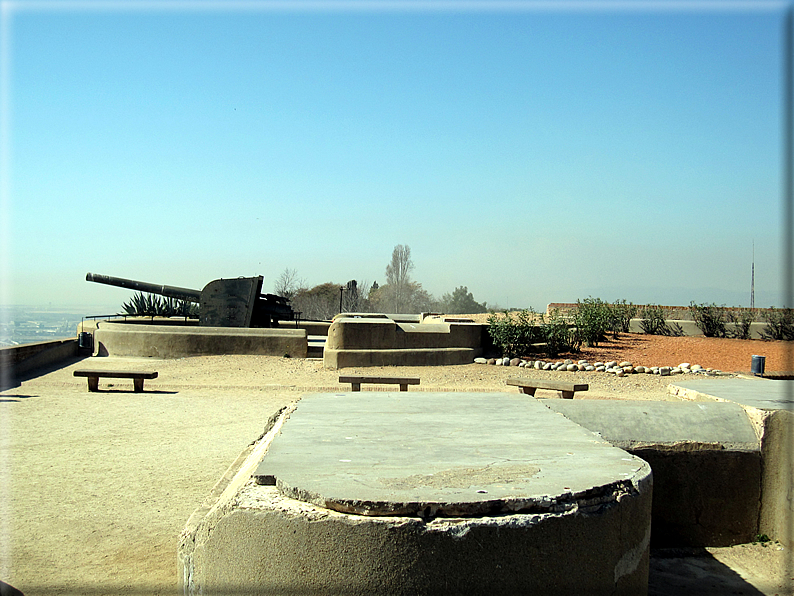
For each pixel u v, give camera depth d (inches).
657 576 159.6
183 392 463.8
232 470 168.9
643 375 571.5
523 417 175.5
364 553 101.7
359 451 136.9
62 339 671.1
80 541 183.2
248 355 672.4
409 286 2335.1
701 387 223.5
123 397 437.1
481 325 665.6
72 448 289.9
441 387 496.1
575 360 641.6
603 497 114.0
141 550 177.5
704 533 177.8
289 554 105.3
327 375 556.7
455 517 104.1
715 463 178.1
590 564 110.1
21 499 218.5
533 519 105.1
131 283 890.7
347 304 2041.1
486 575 103.0
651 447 175.6
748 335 858.1
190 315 1025.5
